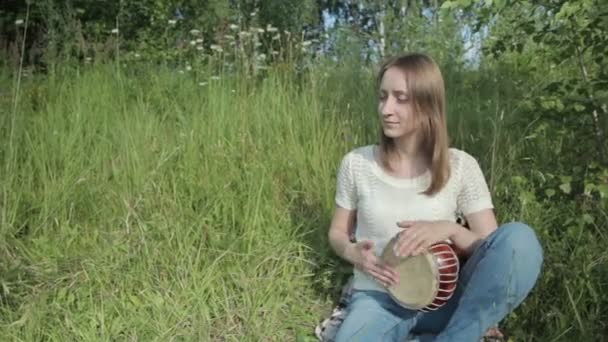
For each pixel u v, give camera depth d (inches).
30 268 133.3
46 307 123.9
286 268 139.0
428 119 109.7
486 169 158.6
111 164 170.1
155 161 169.8
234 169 168.9
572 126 138.6
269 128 188.7
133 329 121.7
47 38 289.6
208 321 124.3
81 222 153.1
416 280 105.6
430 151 111.4
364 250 111.4
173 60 308.5
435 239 105.0
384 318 110.3
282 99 207.9
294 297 135.1
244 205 153.8
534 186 132.5
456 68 249.6
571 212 135.4
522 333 119.4
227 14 355.3
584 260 127.6
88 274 132.0
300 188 166.4
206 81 245.6
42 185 162.6
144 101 234.7
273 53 253.8
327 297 136.1
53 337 118.3
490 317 101.1
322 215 154.0
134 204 153.1
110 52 297.7
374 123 190.5
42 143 173.0
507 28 157.5
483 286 100.1
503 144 165.3
